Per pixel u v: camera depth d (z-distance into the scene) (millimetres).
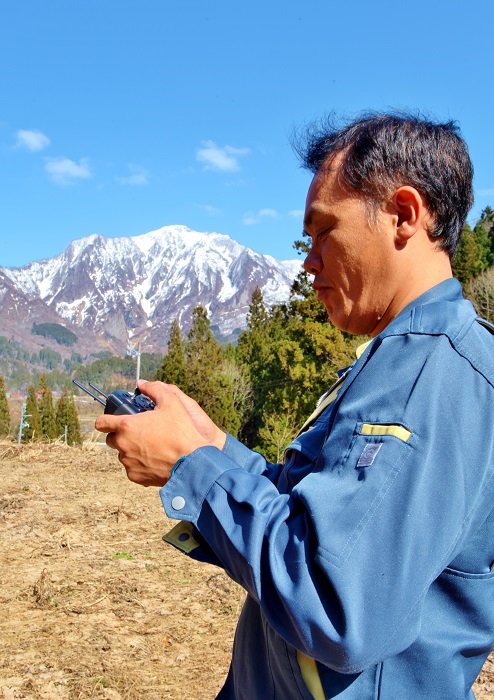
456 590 1178
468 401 1137
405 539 1027
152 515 6812
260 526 1112
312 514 1066
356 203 1317
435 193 1296
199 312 40781
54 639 3961
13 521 6406
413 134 1301
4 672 3533
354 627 992
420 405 1109
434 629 1176
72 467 9648
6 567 5148
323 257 1388
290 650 1267
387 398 1136
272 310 52750
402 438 1087
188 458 1204
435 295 1296
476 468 1113
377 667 1171
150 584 4895
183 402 1364
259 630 1451
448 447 1093
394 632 1010
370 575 1018
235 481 1171
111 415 1282
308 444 1393
